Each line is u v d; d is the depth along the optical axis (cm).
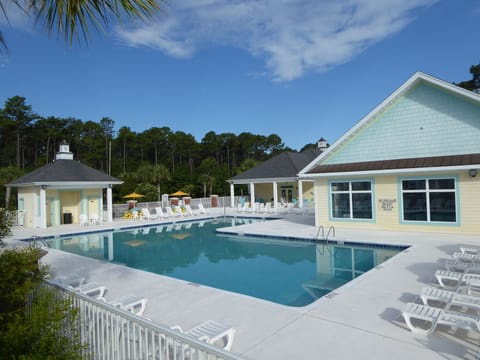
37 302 469
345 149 1834
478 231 1416
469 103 1476
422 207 1556
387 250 1321
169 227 2344
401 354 481
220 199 3731
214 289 820
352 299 714
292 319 619
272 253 1420
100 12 294
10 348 376
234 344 530
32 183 2241
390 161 1664
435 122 1562
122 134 7588
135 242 1812
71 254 1325
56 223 2436
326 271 1121
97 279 947
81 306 494
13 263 509
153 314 677
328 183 1838
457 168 1405
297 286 977
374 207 1689
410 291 754
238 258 1368
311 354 489
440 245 1236
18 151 6544
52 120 7125
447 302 602
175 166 7719
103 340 455
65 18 291
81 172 2550
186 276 1123
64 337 418
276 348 512
